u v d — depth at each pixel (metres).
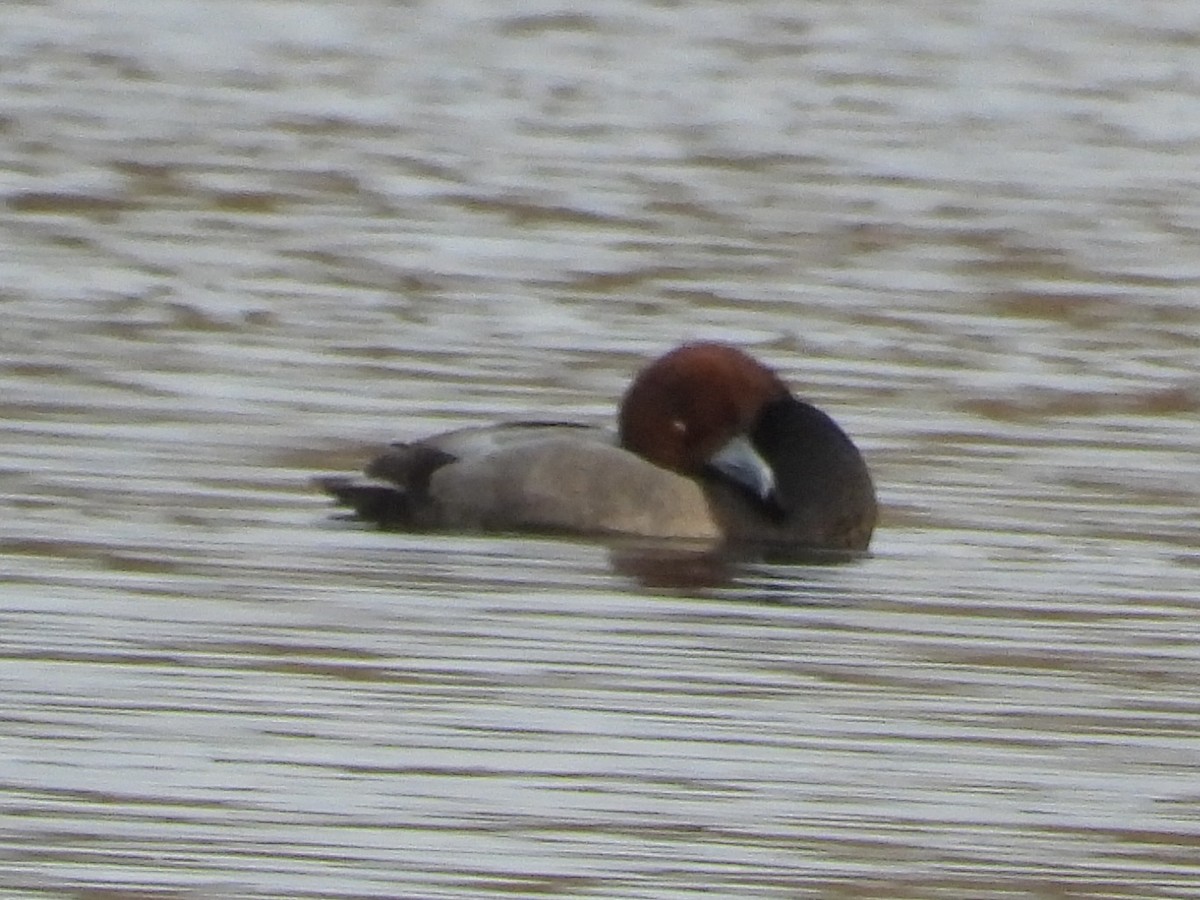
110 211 22.00
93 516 14.15
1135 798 10.69
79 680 11.66
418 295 19.58
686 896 9.62
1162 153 25.03
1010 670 12.21
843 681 12.02
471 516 14.27
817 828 10.29
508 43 30.14
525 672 11.96
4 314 18.67
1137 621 12.98
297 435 15.93
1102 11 32.19
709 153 24.78
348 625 12.53
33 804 10.26
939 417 16.64
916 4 32.62
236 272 20.14
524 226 21.84
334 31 30.64
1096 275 20.55
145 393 16.67
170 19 30.91
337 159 24.20
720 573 13.60
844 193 23.27
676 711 11.53
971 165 24.34
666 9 32.31
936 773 10.90
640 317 19.11
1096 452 15.98
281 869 9.75
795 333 18.73
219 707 11.38
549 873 9.79
